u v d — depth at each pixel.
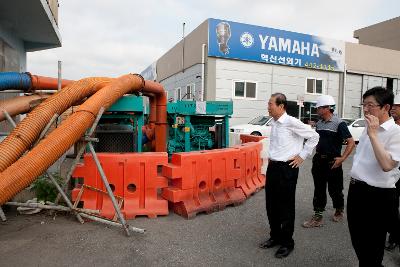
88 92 6.09
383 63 24.70
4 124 9.04
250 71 19.83
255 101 20.03
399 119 4.44
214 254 3.90
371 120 2.57
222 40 18.69
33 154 4.04
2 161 4.17
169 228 4.71
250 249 4.08
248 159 6.75
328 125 4.94
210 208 5.50
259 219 5.24
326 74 22.59
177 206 5.36
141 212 5.11
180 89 22.80
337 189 5.12
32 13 8.85
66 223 4.73
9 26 9.83
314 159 5.09
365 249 2.88
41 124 4.86
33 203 4.81
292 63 20.97
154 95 8.59
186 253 3.90
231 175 6.03
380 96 2.64
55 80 7.24
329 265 3.70
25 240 4.12
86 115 4.81
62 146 4.33
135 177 5.18
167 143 9.41
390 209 2.82
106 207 5.03
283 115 4.03
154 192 5.27
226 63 19.12
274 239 4.18
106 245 4.04
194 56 20.05
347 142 4.83
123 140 7.80
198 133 9.45
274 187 4.03
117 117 7.34
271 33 20.11
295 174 3.98
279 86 20.86
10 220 4.80
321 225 5.03
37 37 11.55
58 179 5.52
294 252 4.04
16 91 6.59
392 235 3.92
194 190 5.37
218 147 9.44
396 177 2.82
